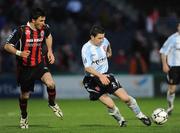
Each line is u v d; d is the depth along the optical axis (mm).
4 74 86500
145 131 37281
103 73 39438
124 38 98812
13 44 38156
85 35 97688
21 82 39438
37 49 38875
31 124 44750
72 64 90812
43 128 40656
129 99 38938
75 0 104125
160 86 86875
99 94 39188
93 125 43094
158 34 96938
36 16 37719
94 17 102688
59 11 100562
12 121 48531
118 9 109312
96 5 107375
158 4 108562
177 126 40875
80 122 46312
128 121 45969
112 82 38750
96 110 61438
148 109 62781
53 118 50906
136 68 87062
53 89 39031
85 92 85562
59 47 91000
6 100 81625
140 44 89188
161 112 40688
